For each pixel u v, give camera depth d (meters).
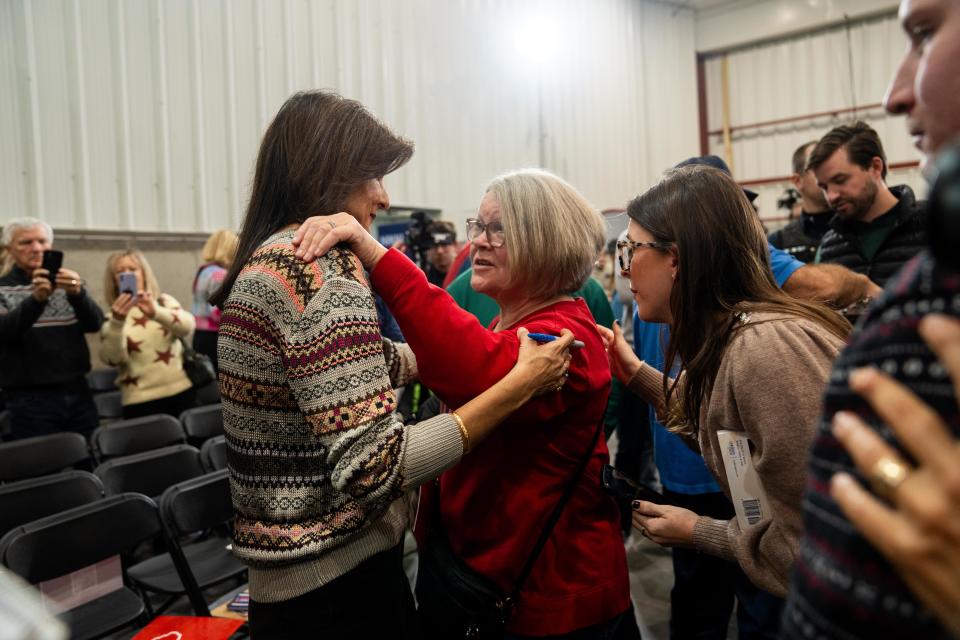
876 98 8.36
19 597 0.33
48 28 4.11
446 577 1.10
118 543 1.80
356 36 5.68
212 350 3.80
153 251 4.56
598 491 1.15
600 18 7.99
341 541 0.87
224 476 2.09
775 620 1.47
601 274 5.10
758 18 8.95
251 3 5.04
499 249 1.14
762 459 0.86
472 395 0.96
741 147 9.35
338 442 0.77
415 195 6.16
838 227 2.28
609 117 8.11
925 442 0.34
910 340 0.37
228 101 4.92
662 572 2.68
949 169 0.31
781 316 0.91
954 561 0.33
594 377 1.10
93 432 3.06
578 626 1.08
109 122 4.37
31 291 3.02
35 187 4.09
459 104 6.48
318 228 0.87
